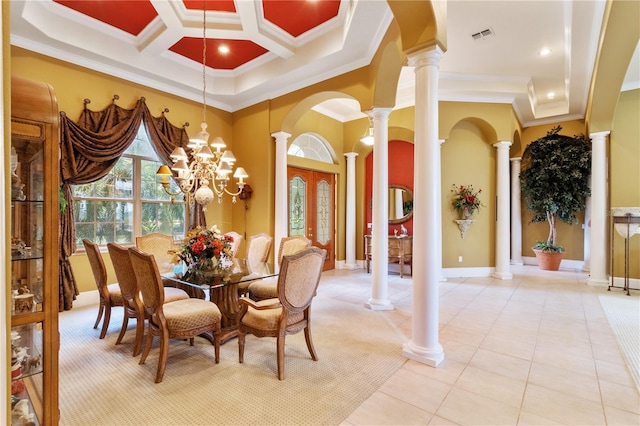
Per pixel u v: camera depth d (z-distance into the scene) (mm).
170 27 3875
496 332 3383
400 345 3053
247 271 3303
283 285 2400
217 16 3824
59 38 3770
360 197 7488
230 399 2176
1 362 766
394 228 7195
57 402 1686
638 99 5312
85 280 4289
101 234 4492
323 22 4027
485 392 2268
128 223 4773
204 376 2477
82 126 4082
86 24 3965
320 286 5531
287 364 2674
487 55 4645
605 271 5414
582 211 7086
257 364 2680
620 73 4285
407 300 4621
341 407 2094
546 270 6914
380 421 1957
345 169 7520
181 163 3322
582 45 4160
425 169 2715
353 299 4672
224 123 5895
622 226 5102
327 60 4281
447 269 6176
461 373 2531
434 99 2711
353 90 4359
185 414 2016
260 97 5527
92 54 4094
